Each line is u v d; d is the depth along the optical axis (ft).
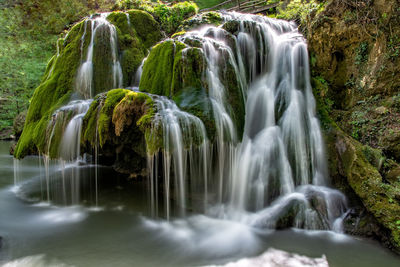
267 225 14.76
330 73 20.86
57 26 60.23
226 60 18.69
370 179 14.51
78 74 21.35
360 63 19.15
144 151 16.67
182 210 16.52
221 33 20.80
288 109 19.33
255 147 18.44
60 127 17.84
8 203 18.16
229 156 17.34
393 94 17.61
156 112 14.80
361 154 15.83
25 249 12.41
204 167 16.14
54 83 21.16
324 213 14.88
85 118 16.89
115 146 19.29
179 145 14.73
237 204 17.16
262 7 39.42
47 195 19.60
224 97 18.03
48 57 58.95
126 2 35.53
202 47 18.76
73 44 22.25
